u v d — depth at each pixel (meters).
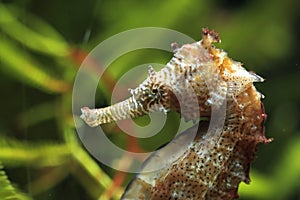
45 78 0.34
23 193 0.33
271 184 0.42
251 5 0.46
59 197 0.36
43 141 0.36
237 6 0.46
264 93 0.48
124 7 0.40
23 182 0.35
